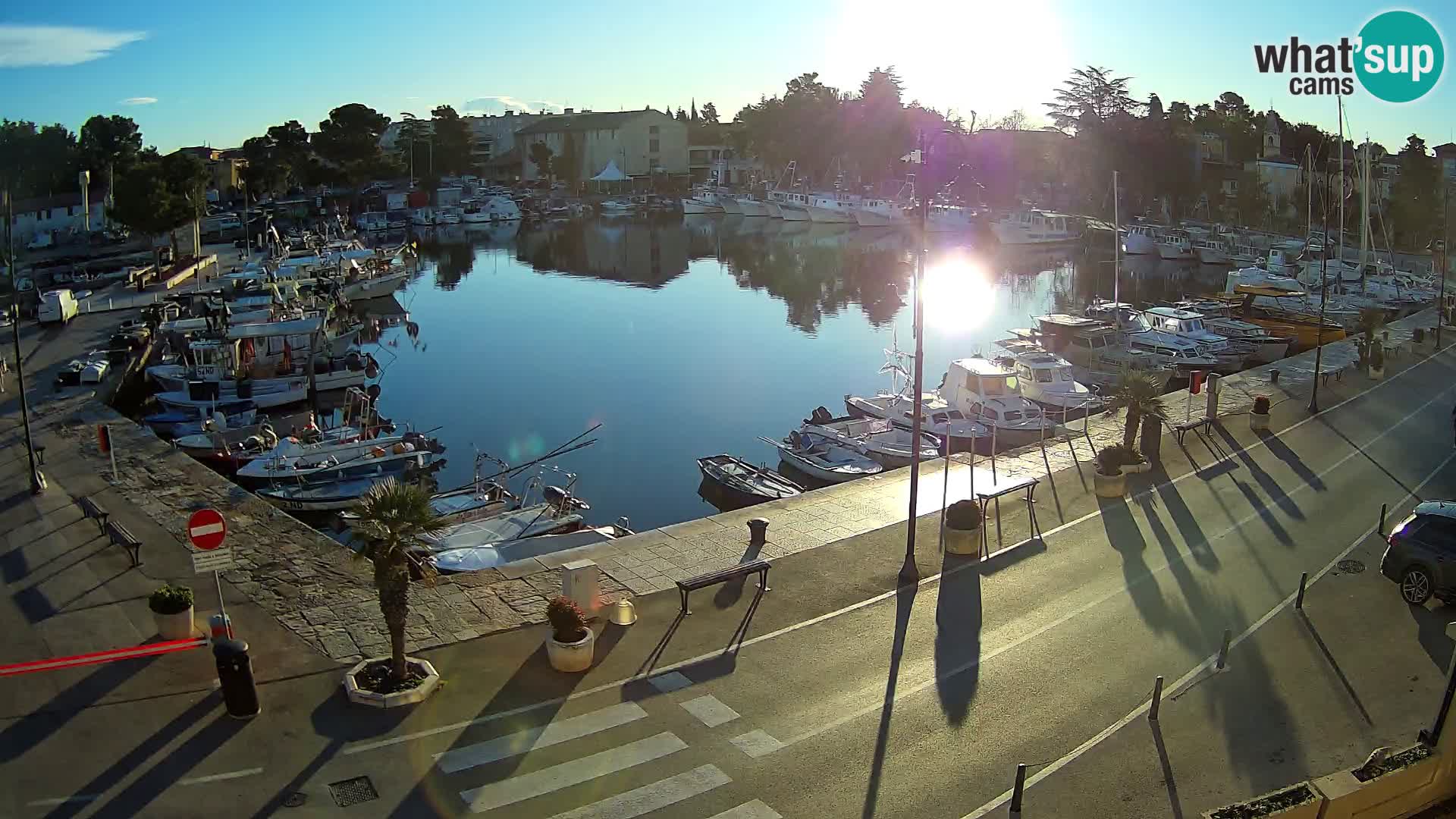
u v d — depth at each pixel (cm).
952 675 1658
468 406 4572
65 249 9400
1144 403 2866
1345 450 3038
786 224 13888
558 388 4909
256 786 1314
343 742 1420
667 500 3316
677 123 18212
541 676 1620
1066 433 3312
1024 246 11231
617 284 8569
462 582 1998
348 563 2098
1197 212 12531
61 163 12488
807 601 1941
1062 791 1349
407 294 7981
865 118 14588
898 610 1906
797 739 1458
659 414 4434
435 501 2952
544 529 2692
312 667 1634
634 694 1573
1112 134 11925
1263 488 2666
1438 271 7869
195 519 1619
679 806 1295
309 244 8725
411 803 1286
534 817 1266
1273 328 5541
